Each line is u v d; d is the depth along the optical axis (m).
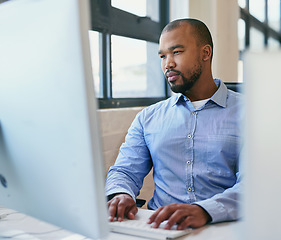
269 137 0.36
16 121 0.58
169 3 2.65
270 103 0.35
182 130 1.24
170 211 0.79
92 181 0.50
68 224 0.55
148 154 1.33
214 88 1.32
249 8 4.03
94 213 0.51
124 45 2.23
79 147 0.50
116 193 1.02
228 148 1.18
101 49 2.03
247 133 0.37
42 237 0.70
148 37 2.47
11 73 0.57
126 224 0.78
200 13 2.66
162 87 2.68
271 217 0.37
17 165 0.61
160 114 1.32
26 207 0.64
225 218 0.82
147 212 0.90
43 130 0.54
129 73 2.30
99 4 1.98
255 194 0.38
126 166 1.26
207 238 0.71
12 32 0.55
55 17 0.49
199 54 1.26
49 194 0.57
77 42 0.47
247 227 0.39
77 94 0.48
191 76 1.25
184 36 1.23
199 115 1.25
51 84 0.51
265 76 0.35
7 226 0.77
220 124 1.22
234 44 2.89
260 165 0.37
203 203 0.84
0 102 0.60
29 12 0.52
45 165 0.56
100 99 2.02
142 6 2.40
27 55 0.53
